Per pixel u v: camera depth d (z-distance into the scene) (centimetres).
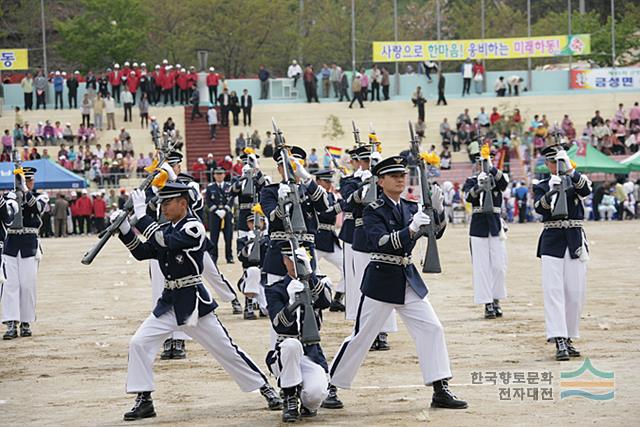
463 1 18312
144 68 12006
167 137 2775
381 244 2244
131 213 2362
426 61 12975
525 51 12825
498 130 11100
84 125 11344
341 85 12600
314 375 2198
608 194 9869
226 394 2508
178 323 2255
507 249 6644
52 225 9500
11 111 12281
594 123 11044
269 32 15962
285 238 2925
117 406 2405
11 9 16412
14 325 3522
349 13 16850
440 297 4319
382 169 2314
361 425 2116
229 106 11562
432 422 2114
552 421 2098
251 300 3800
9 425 2233
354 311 3347
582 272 2884
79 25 14750
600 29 15625
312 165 10244
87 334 3581
